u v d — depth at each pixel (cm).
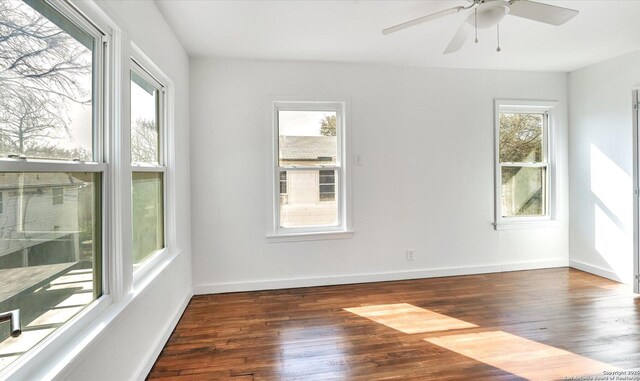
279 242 349
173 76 267
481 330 250
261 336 244
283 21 257
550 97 403
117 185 165
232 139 338
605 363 205
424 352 221
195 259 334
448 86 379
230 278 341
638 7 243
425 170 377
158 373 199
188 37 282
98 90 157
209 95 333
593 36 296
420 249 379
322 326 260
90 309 145
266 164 344
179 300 279
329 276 359
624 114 345
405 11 245
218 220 338
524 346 226
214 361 212
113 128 164
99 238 158
